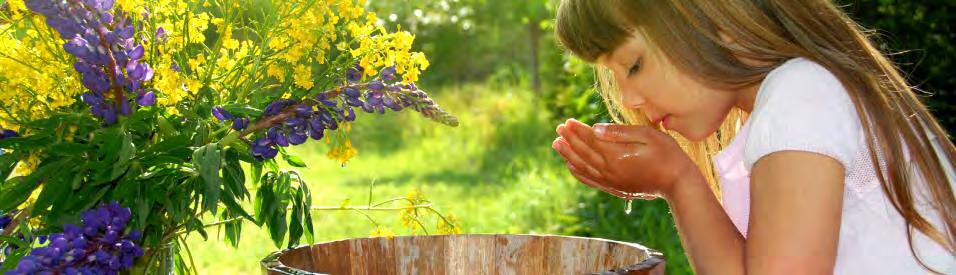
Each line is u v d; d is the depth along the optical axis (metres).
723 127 1.65
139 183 1.39
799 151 1.35
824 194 1.34
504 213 5.60
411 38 1.48
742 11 1.41
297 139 1.43
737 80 1.42
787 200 1.34
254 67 1.46
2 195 1.38
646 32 1.41
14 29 1.45
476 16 12.87
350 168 8.21
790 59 1.42
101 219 1.35
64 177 1.39
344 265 1.51
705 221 1.43
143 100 1.38
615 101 1.68
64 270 1.32
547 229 5.10
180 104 1.46
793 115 1.36
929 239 1.45
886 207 1.44
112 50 1.34
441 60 13.10
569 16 1.47
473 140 9.27
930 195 1.44
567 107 6.41
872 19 3.64
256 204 1.53
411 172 8.02
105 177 1.39
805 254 1.32
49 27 1.41
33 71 1.42
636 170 1.45
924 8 3.53
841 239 1.45
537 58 11.34
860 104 1.39
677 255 4.11
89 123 1.41
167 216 1.44
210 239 5.20
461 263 1.58
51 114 1.44
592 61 1.49
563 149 1.49
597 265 1.50
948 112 3.55
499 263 1.57
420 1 12.33
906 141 1.42
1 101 1.42
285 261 1.39
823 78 1.39
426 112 1.46
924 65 3.57
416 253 1.57
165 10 1.46
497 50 13.46
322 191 6.89
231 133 1.42
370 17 1.50
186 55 1.48
